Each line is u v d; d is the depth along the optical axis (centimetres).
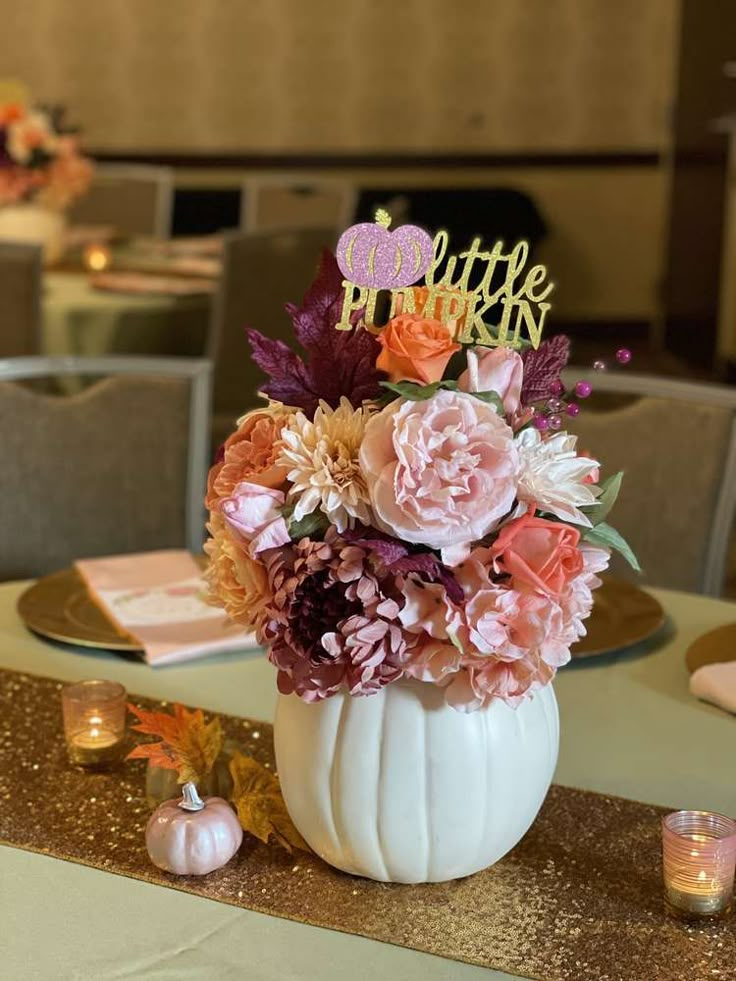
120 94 721
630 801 112
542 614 88
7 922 95
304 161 734
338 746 94
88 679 137
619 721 128
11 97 402
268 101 729
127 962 90
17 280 328
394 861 96
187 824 99
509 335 98
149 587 158
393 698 93
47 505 203
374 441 87
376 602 87
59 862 103
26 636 149
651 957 90
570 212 748
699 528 189
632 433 194
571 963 89
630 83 732
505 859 103
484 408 87
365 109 734
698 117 674
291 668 91
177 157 729
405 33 725
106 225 496
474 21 725
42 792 114
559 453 92
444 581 87
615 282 758
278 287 355
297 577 88
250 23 718
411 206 720
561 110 737
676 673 139
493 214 721
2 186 381
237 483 95
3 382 201
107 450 205
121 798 113
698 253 679
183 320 352
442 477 85
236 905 97
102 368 208
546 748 98
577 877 100
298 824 100
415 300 97
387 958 90
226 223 710
